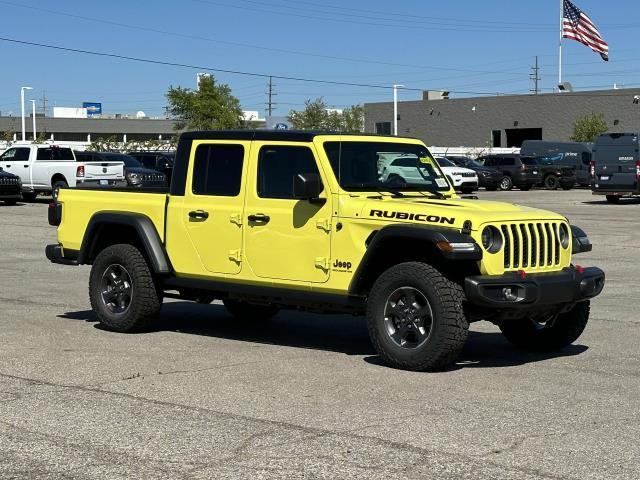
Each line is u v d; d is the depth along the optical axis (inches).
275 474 221.5
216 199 380.5
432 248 333.7
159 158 1568.7
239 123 3041.3
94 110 5536.4
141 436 251.8
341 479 218.1
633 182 1425.9
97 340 389.1
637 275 617.6
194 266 387.2
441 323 320.5
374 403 286.2
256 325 434.3
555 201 1510.8
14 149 1405.0
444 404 285.6
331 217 349.4
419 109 3422.7
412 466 227.1
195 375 323.6
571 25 2132.1
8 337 393.7
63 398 291.4
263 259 367.2
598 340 397.1
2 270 631.2
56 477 220.4
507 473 222.5
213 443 245.4
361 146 365.1
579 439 249.9
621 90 2915.8
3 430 257.6
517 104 3171.8
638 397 296.8
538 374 329.4
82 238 423.2
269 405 283.6
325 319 454.9
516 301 323.9
